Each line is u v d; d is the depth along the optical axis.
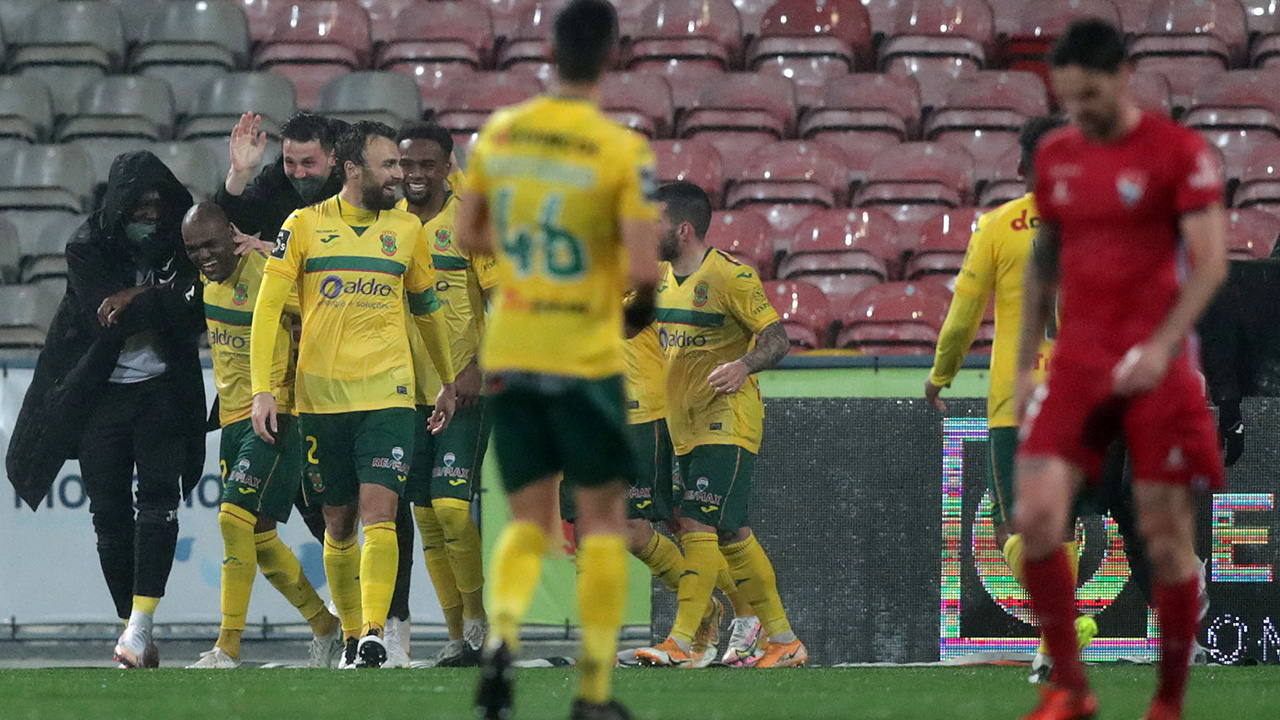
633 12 54.22
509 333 12.56
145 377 27.34
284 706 16.05
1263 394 27.55
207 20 51.03
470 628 27.34
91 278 27.64
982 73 49.75
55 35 50.38
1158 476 12.88
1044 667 20.12
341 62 51.03
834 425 28.42
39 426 27.70
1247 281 27.45
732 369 24.84
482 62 52.72
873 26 53.53
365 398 24.30
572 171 12.42
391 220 24.67
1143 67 50.84
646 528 26.12
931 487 28.20
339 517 25.23
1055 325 20.23
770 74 50.28
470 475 26.55
